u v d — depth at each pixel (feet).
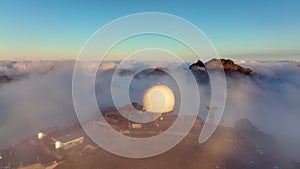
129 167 262.67
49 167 267.59
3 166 276.00
